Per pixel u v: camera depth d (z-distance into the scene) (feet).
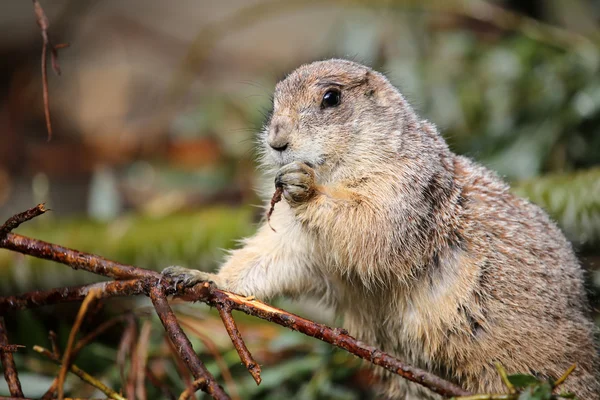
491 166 37.14
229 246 35.50
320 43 56.80
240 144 43.47
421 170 23.04
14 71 59.82
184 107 55.21
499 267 22.94
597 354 24.25
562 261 24.34
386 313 23.70
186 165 47.39
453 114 40.01
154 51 63.41
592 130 37.96
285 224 23.58
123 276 19.52
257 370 18.04
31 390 26.55
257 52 61.36
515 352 22.75
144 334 22.75
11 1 64.03
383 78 24.98
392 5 44.06
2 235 19.49
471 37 42.65
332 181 23.29
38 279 33.01
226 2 66.59
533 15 49.57
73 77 60.29
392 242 22.43
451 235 23.16
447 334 22.97
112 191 39.93
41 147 51.42
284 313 18.78
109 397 19.99
